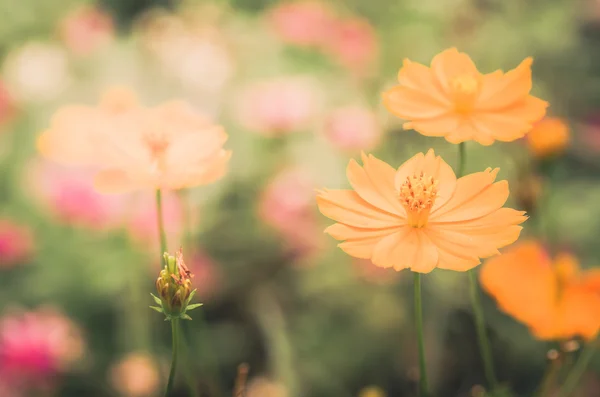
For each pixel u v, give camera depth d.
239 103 1.04
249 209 0.94
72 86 1.14
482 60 1.10
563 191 0.85
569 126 1.00
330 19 1.17
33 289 0.89
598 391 0.65
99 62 1.18
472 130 0.42
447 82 0.44
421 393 0.40
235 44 1.18
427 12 1.25
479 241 0.40
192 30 1.16
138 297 0.82
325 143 0.98
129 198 0.85
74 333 0.79
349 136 0.89
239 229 0.91
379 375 0.77
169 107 0.47
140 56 1.17
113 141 0.45
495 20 1.14
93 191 0.83
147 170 0.43
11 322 0.77
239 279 0.88
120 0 1.68
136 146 0.44
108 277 0.84
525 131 0.42
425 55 1.16
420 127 0.42
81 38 1.20
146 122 0.46
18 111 1.11
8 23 1.54
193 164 0.44
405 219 0.41
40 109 1.12
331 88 1.13
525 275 0.49
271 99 0.93
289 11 1.18
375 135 0.90
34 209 0.98
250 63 1.17
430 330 0.77
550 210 0.78
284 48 1.21
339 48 1.15
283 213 0.87
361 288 0.83
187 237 0.48
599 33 1.21
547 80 1.11
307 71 1.17
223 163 0.43
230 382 0.79
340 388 0.76
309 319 0.82
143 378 0.69
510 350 0.75
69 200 0.83
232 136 1.00
